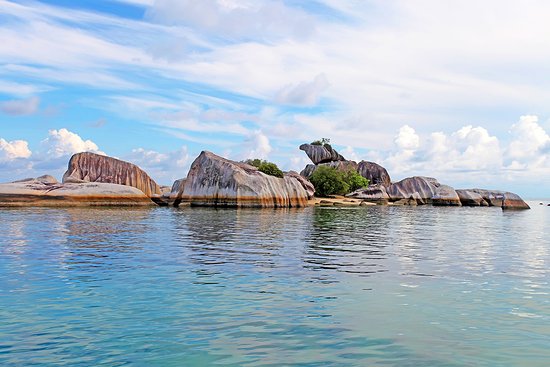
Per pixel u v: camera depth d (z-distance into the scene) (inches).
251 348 249.6
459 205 3142.2
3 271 444.8
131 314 307.7
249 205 1793.8
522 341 264.8
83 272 445.1
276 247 659.4
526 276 460.4
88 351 242.5
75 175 1987.0
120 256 546.9
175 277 428.5
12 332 269.4
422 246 715.4
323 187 3307.1
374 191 3149.6
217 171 1850.4
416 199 3181.6
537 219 1658.5
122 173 2068.2
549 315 317.7
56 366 223.5
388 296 367.2
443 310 327.9
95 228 887.1
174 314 309.1
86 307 322.7
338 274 456.4
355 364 229.5
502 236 929.5
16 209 1429.6
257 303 340.2
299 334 273.1
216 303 338.6
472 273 473.4
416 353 245.1
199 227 958.4
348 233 909.2
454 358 238.5
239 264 505.0
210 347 250.2
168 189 2800.2
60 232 798.5
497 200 3223.4
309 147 4387.3
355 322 297.3
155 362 229.6
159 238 743.7
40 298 345.1
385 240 791.7
